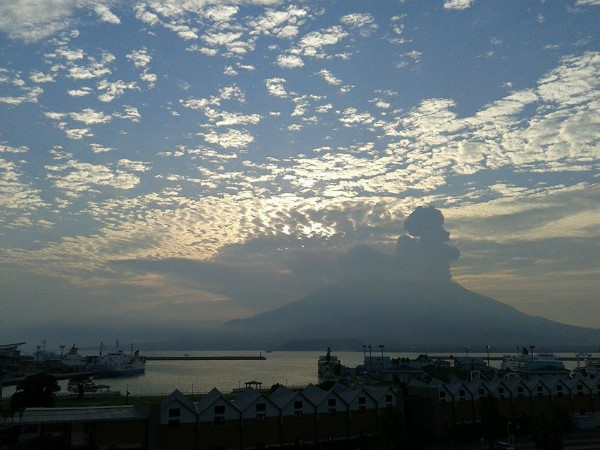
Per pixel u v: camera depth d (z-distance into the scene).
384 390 94.06
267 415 81.12
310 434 84.19
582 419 101.50
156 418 72.88
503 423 88.19
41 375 114.88
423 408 95.00
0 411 80.00
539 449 76.44
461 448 83.62
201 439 75.25
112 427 71.50
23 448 72.44
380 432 81.62
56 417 73.06
